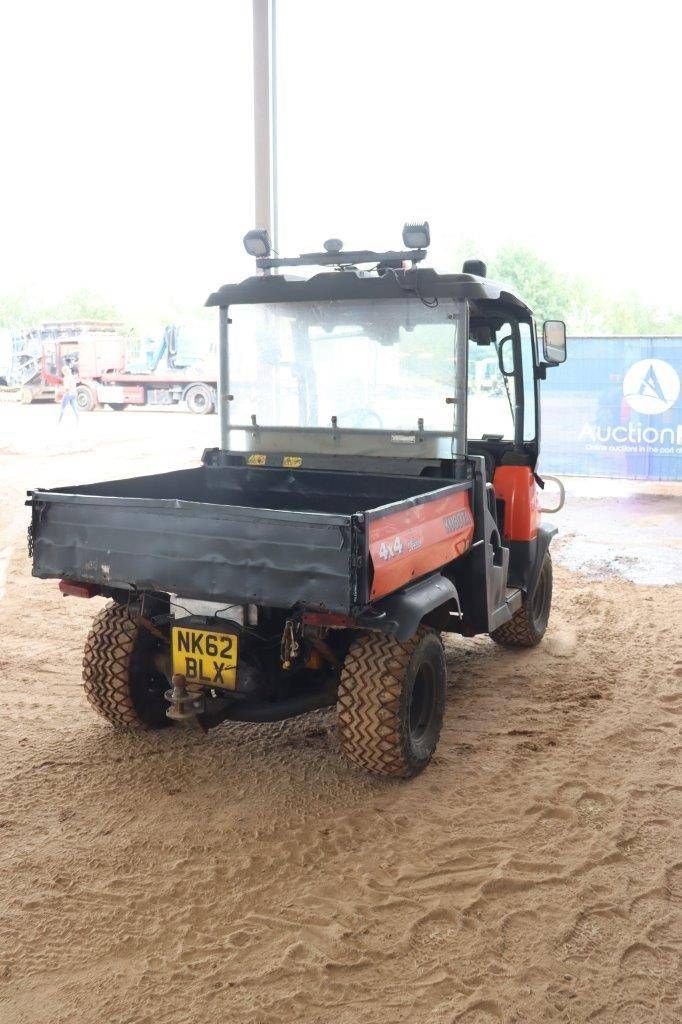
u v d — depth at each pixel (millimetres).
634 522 10125
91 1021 2441
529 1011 2490
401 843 3340
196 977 2613
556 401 12109
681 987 2592
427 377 4340
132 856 3244
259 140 9469
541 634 5730
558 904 2969
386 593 3354
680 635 5977
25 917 2887
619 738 4312
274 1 9422
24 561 8055
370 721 3600
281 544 3262
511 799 3680
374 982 2598
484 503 4281
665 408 11789
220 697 3861
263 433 4773
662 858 3258
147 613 3912
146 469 13234
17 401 25844
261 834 3398
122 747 4164
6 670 5234
